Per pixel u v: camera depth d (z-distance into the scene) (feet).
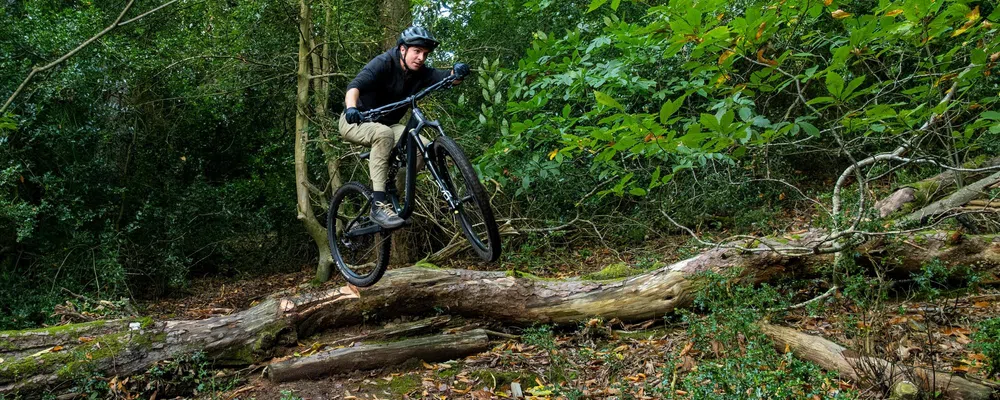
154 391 15.34
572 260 27.37
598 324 17.24
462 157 11.12
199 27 28.17
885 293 13.85
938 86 12.35
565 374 14.47
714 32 10.41
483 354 16.65
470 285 17.74
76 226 25.89
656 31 11.75
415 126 12.14
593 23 26.32
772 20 10.80
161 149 31.71
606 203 29.27
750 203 28.60
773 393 10.29
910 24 10.19
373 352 16.01
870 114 10.80
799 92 11.46
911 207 19.75
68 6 28.71
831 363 12.48
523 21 33.32
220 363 16.28
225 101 30.89
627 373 14.25
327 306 17.28
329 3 25.44
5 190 22.18
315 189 28.25
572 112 26.35
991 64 10.78
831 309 15.56
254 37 27.84
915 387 10.59
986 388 10.45
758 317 13.99
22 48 23.67
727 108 11.69
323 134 27.66
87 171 26.27
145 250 30.09
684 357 14.01
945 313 14.24
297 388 15.30
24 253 25.93
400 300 17.61
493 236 11.05
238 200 33.06
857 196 17.93
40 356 14.92
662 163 26.78
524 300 17.67
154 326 16.16
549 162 22.33
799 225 24.61
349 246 15.96
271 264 36.52
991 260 15.75
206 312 26.61
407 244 29.22
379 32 28.22
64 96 25.45
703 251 18.75
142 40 29.84
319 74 28.55
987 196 17.97
